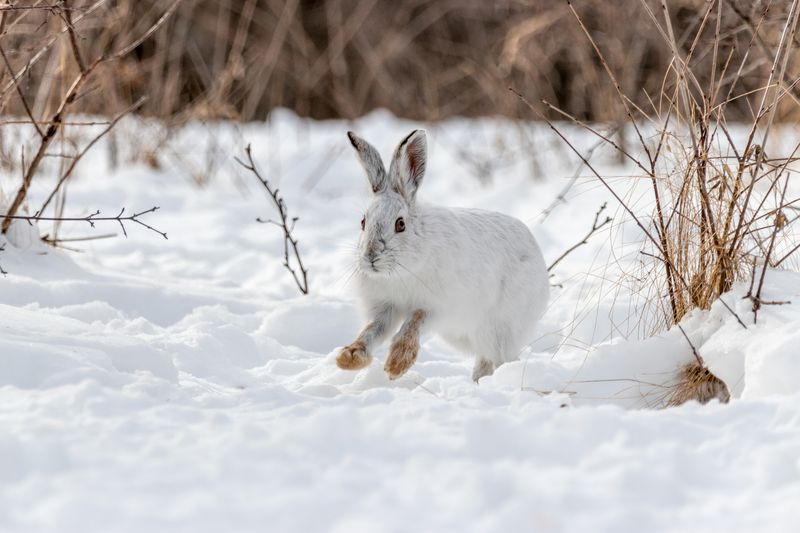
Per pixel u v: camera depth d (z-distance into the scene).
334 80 32.28
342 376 9.62
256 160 25.14
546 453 6.01
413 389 8.88
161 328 11.08
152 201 20.33
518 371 9.03
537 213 19.50
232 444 5.82
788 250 11.05
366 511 5.04
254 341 10.93
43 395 6.79
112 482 5.23
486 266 10.23
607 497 5.31
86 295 11.88
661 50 22.61
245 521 4.85
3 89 12.91
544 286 11.09
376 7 33.31
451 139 27.62
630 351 9.12
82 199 19.61
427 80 31.20
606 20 23.67
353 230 18.73
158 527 4.73
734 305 8.95
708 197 9.38
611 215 18.14
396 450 5.96
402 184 10.06
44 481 5.21
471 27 32.31
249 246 17.31
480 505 5.12
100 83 18.09
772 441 6.13
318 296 12.72
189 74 26.78
